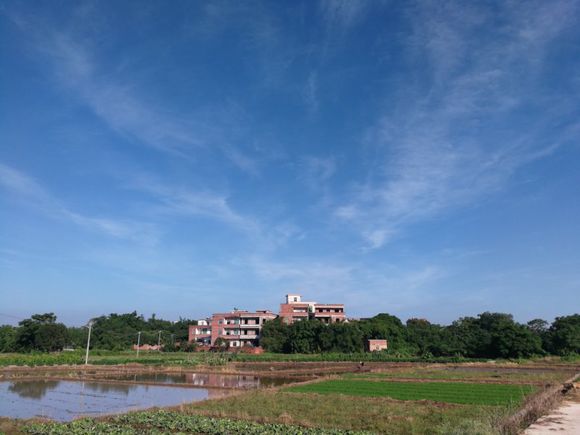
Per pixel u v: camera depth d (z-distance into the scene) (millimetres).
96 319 162000
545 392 41625
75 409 42781
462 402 42000
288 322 145125
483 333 123938
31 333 122562
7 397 50906
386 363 102500
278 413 35625
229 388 58062
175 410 37531
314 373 79625
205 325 157625
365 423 32156
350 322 138125
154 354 119938
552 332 123438
